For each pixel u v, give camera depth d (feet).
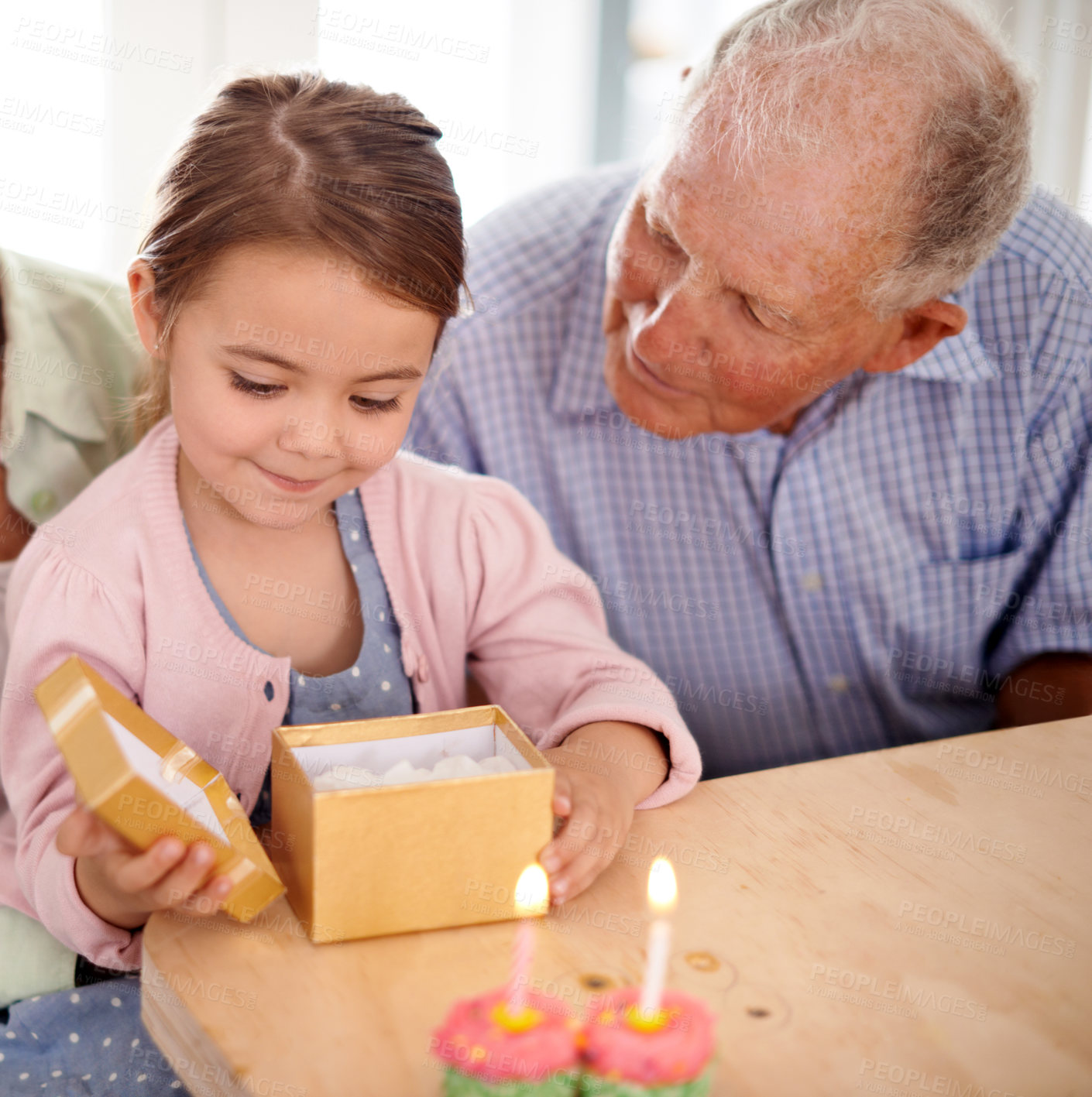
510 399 4.40
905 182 3.10
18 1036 2.83
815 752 4.67
